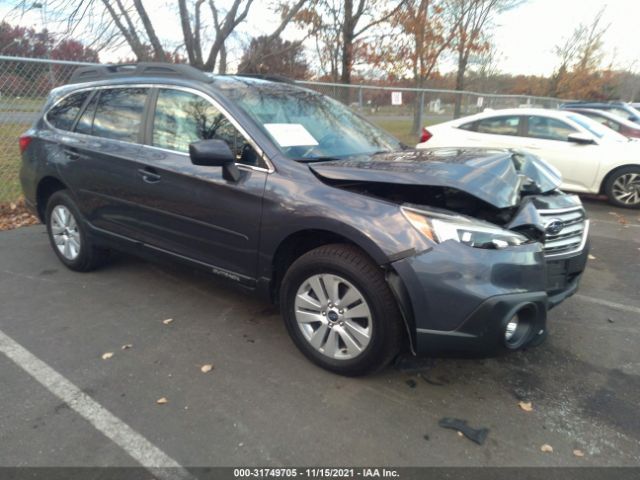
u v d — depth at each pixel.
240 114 3.12
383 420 2.52
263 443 2.34
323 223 2.66
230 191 3.03
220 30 8.69
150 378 2.84
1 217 6.18
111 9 7.64
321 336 2.88
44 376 2.84
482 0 17.84
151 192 3.47
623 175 7.46
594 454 2.32
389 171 2.69
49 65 6.52
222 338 3.31
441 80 22.02
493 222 2.74
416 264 2.42
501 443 2.38
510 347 2.51
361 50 15.01
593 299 4.08
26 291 4.00
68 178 4.09
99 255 4.30
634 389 2.83
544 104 20.58
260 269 3.04
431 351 2.53
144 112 3.62
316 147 3.22
